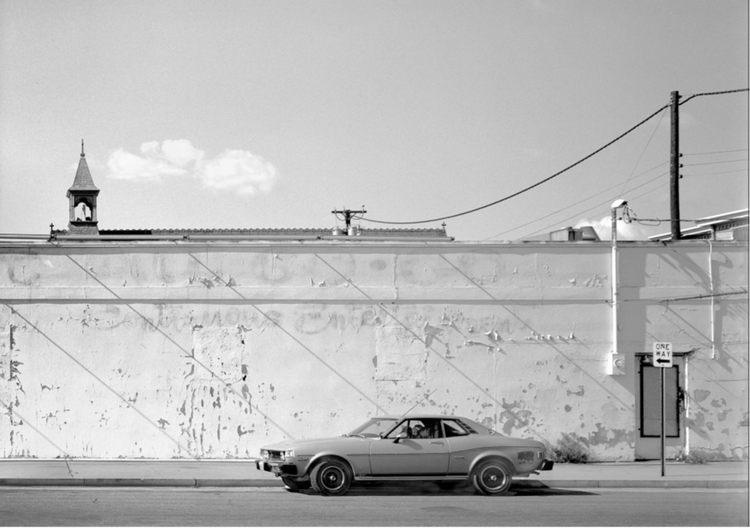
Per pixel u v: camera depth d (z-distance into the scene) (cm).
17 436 2023
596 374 2133
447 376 2106
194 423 2059
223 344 2073
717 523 1323
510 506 1479
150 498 1509
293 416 2077
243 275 2084
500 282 2125
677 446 2145
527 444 1647
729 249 2173
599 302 2142
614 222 2150
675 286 2159
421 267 2116
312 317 2092
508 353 2119
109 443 2041
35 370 2036
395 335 2103
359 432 1673
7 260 2042
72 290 2050
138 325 2062
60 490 1616
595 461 2116
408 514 1366
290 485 1672
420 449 1596
